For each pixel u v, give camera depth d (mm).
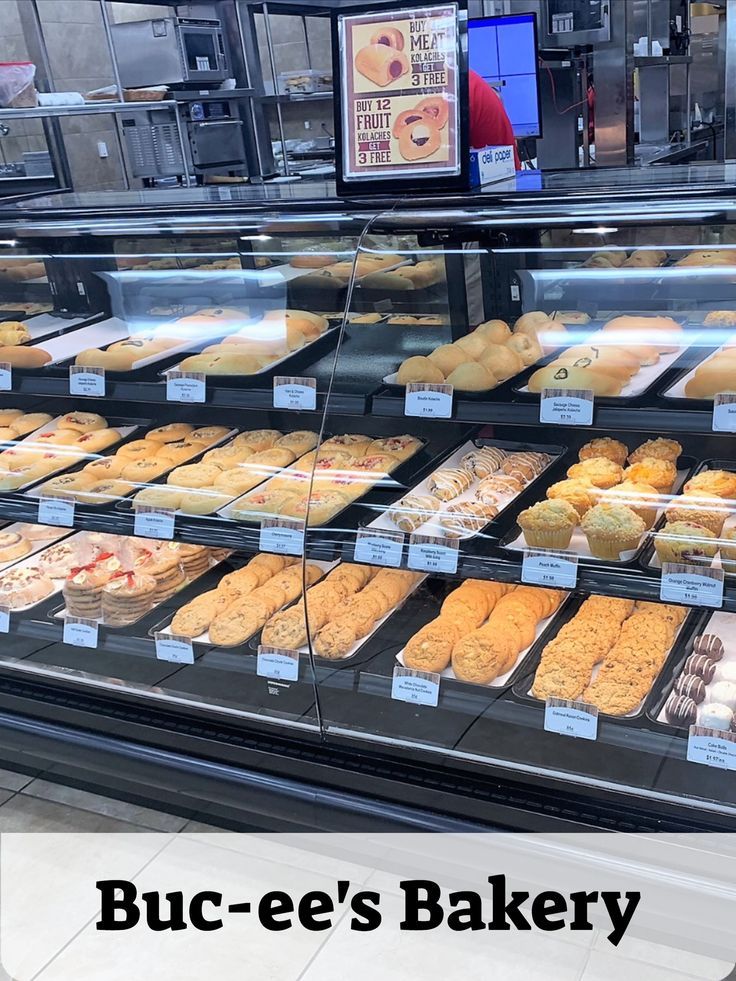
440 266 1980
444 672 1933
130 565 2369
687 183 1720
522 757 1801
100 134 7945
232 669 2115
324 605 2125
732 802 1634
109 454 2443
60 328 2480
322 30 7961
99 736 2211
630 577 1711
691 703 1737
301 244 2051
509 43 4469
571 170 2213
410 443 2156
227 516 2129
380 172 1906
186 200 2229
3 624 2393
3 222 2322
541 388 1807
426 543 1873
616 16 3635
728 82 2584
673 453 1935
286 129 7844
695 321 1848
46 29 7574
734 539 1682
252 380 2113
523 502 1920
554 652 1899
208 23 5469
